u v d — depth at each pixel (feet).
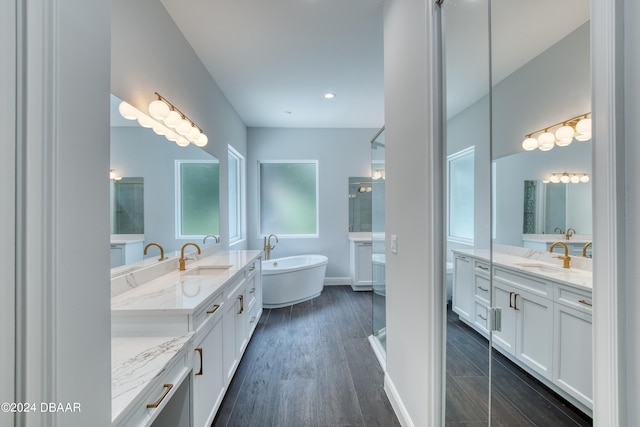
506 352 3.80
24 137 1.46
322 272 14.28
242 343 7.77
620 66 1.63
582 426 3.11
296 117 14.24
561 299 3.41
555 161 3.55
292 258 15.28
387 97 6.23
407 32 5.06
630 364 1.61
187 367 4.00
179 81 7.49
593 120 1.78
